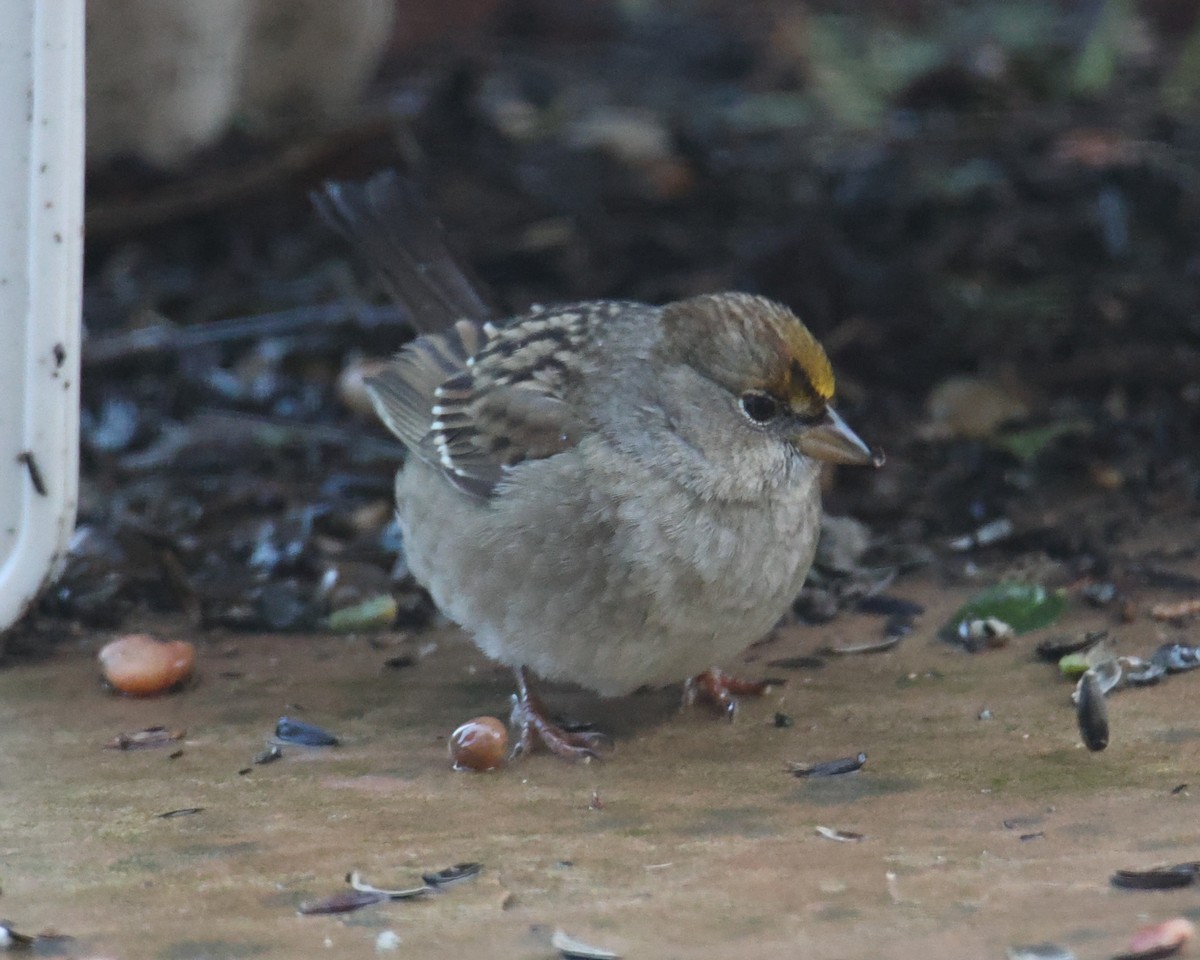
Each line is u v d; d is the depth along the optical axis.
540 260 14.02
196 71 13.23
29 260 7.81
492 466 7.94
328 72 14.25
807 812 7.14
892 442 11.50
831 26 17.50
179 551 10.27
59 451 8.01
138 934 6.16
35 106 7.65
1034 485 10.96
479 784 7.57
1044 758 7.58
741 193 15.05
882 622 9.35
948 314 12.91
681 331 7.73
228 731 8.16
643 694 8.62
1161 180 14.65
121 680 8.59
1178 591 9.47
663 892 6.41
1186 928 5.89
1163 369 11.99
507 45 19.45
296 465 11.39
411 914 6.29
